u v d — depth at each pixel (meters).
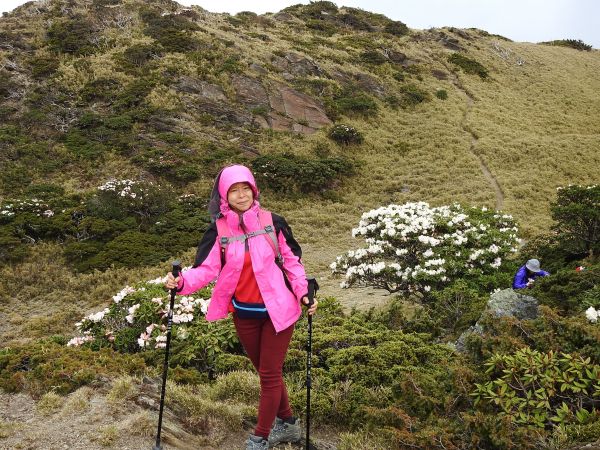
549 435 3.53
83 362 5.33
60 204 22.81
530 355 3.83
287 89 34.66
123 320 7.96
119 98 30.88
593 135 34.84
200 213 22.84
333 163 28.11
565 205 12.19
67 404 4.18
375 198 26.41
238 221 3.12
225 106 31.70
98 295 16.78
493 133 33.28
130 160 26.53
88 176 25.64
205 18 44.03
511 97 41.19
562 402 3.74
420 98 38.00
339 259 12.21
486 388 3.88
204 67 34.41
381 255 11.99
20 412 4.30
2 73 32.00
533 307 5.89
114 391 4.24
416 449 3.88
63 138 28.44
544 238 12.65
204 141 28.55
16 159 26.61
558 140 32.62
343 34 49.41
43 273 18.22
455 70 43.94
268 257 3.11
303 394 5.18
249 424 4.31
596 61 53.34
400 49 46.22
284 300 3.11
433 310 8.70
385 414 4.29
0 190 24.20
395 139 33.09
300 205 25.47
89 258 19.14
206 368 6.61
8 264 18.97
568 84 44.91
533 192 25.19
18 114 29.59
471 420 3.64
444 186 26.86
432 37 50.75
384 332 6.71
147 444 3.51
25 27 37.69
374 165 29.77
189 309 7.61
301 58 38.97
